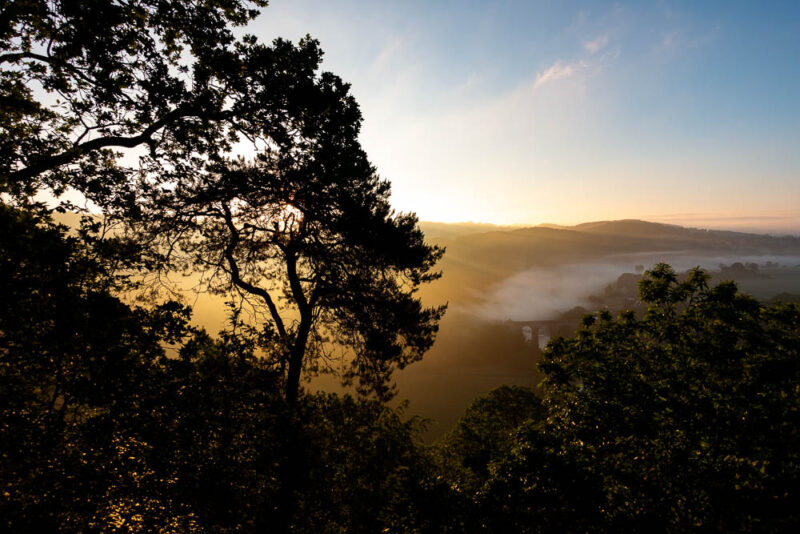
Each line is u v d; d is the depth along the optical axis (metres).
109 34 9.23
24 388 5.71
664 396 9.75
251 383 8.07
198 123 10.71
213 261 12.39
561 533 7.32
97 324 5.73
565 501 7.52
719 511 7.61
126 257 7.81
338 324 13.73
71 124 10.54
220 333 8.52
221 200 11.15
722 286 10.77
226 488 6.62
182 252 12.16
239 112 10.52
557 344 12.87
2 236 5.32
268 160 11.37
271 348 9.60
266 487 8.78
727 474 7.85
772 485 7.28
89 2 8.71
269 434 8.07
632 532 7.63
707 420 9.00
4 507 5.08
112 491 5.98
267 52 10.05
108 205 9.98
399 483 8.73
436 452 25.28
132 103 9.71
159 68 9.67
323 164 10.97
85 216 6.78
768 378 8.87
